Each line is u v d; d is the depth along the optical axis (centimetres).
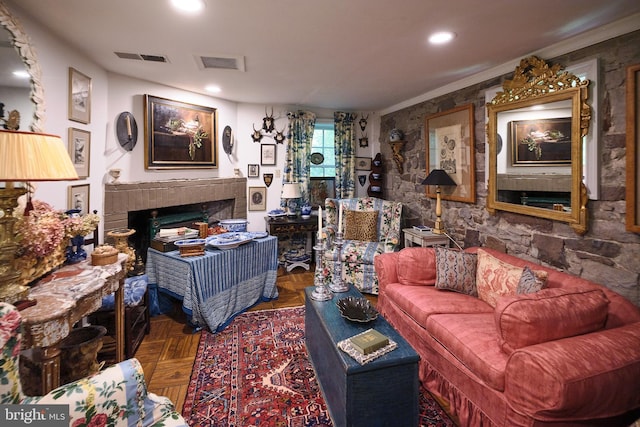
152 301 309
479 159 319
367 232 414
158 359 239
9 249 139
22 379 165
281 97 422
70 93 248
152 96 350
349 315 198
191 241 299
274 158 477
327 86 363
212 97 419
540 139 250
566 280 206
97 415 108
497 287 224
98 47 252
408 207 445
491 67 296
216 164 426
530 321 151
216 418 182
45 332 132
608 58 208
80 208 267
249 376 220
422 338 219
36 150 135
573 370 128
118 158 326
